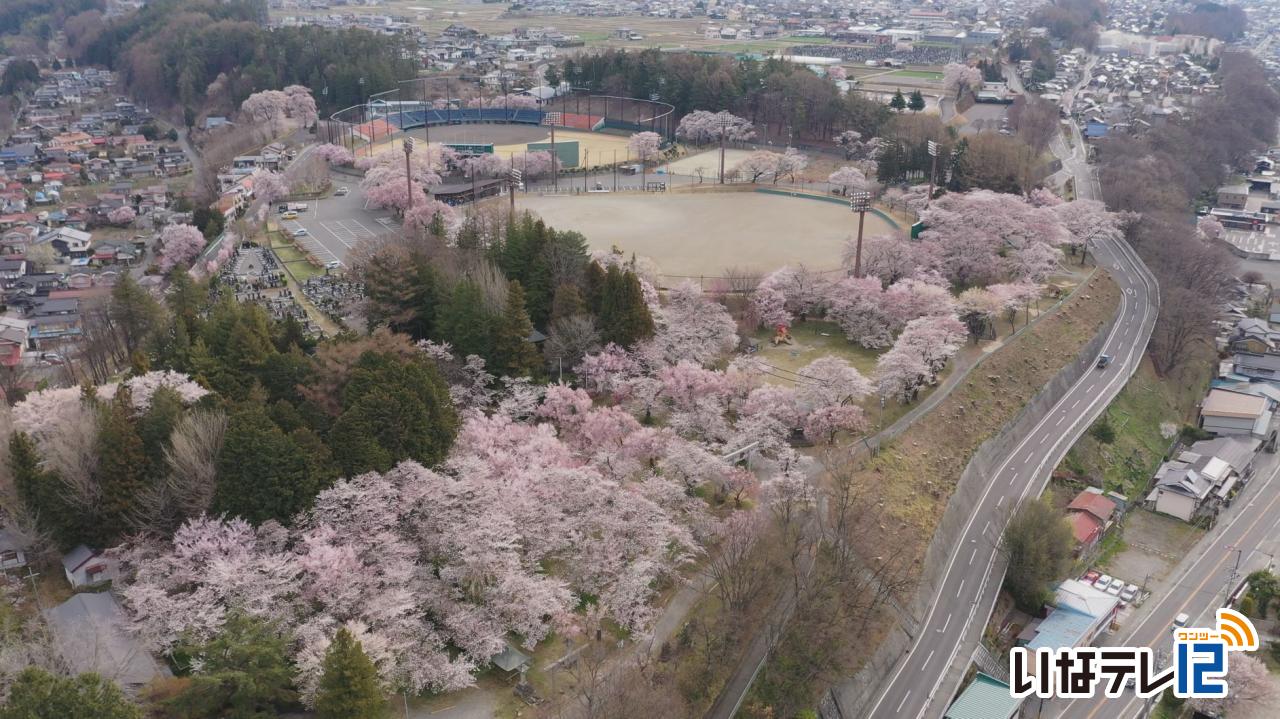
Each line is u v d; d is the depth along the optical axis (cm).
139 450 8769
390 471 8925
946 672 9138
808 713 8050
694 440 10788
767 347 13950
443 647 7844
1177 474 12875
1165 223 19238
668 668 7950
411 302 13012
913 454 11556
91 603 7881
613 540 8712
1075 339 15125
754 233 19038
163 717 6994
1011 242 16600
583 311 12644
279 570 7681
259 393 9750
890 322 13862
